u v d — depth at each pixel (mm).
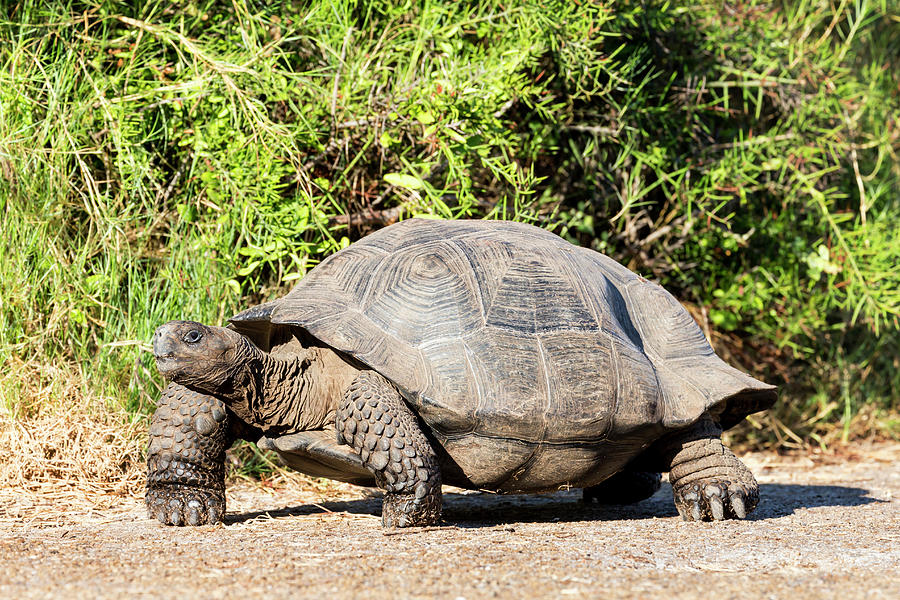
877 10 15289
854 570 5180
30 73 9859
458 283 6949
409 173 10422
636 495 8773
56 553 5449
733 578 4910
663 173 11992
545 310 7027
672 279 13305
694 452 7609
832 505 8617
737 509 7375
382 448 6410
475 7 10812
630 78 11953
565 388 6754
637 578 4871
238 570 4926
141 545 5770
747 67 13125
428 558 5309
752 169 12398
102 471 8555
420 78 10164
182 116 10125
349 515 7605
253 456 9562
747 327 13492
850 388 15258
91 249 9570
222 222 9539
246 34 9672
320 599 4301
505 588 4570
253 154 9531
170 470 6797
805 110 13133
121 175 9930
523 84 10500
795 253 13414
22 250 9258
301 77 10109
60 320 9328
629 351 7238
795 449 14039
